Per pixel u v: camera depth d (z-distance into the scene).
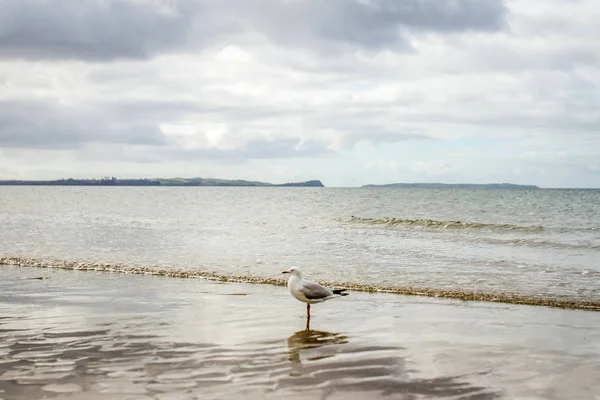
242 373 9.14
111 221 45.66
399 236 31.89
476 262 21.83
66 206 79.31
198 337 11.42
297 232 34.50
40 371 9.14
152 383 8.58
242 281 18.39
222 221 45.41
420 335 11.75
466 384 8.72
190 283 18.00
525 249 26.25
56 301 15.09
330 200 95.81
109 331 11.86
